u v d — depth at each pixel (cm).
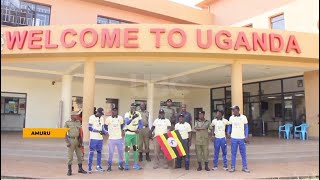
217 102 1973
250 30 1096
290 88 1530
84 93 1123
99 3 1734
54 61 1152
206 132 853
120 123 845
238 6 1916
